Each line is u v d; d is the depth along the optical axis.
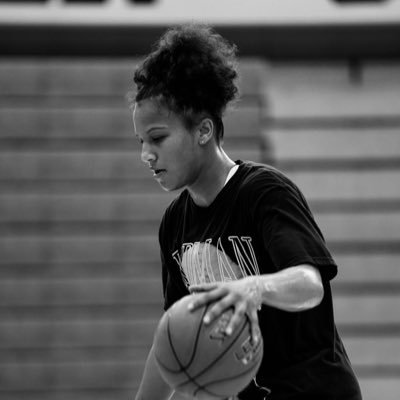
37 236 17.45
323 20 18.03
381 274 17.77
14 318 17.05
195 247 6.40
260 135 17.92
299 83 18.80
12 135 17.88
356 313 17.56
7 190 17.62
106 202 17.61
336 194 18.17
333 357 6.20
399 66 18.95
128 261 17.38
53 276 17.28
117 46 18.47
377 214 18.05
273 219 5.85
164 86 5.94
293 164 18.33
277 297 5.21
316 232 5.84
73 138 17.94
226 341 5.18
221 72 6.10
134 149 17.95
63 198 17.59
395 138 18.45
